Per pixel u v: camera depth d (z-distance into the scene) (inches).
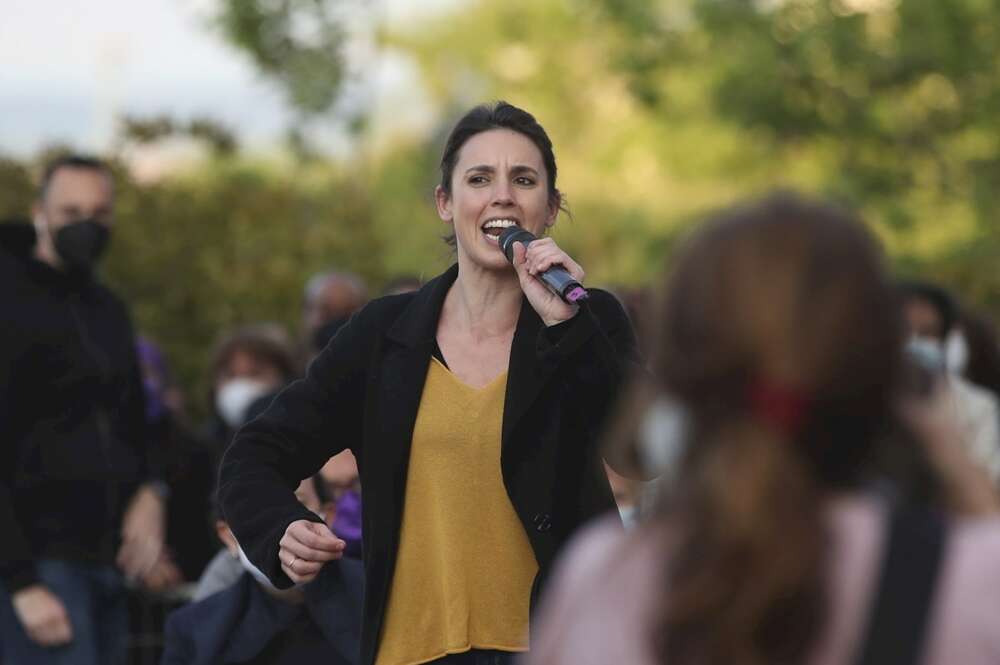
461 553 358.9
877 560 189.0
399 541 365.7
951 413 205.2
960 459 197.3
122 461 568.1
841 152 1535.4
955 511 196.2
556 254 357.4
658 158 1870.1
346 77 1273.4
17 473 546.0
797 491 187.3
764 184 1628.9
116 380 569.3
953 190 1503.4
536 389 357.7
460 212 379.9
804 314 190.2
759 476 186.9
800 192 208.1
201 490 668.7
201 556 665.0
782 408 189.6
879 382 192.1
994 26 1439.5
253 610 482.9
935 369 227.3
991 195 1470.2
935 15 1445.6
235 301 1106.1
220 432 770.2
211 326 1103.6
